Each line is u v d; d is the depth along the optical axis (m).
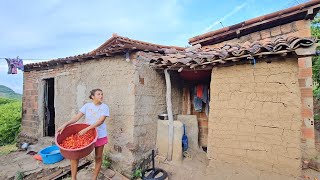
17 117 8.77
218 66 4.18
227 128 4.04
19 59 6.59
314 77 7.68
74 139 3.69
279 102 3.56
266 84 3.67
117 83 4.84
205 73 5.09
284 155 3.51
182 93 6.00
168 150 4.85
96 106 3.90
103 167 4.69
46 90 7.04
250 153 3.80
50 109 7.33
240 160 3.89
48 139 6.59
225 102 4.07
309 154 4.65
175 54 5.02
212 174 4.07
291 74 3.46
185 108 5.95
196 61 4.07
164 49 5.20
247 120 3.84
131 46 4.39
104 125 3.99
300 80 4.84
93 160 5.06
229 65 4.04
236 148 3.94
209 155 4.23
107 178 4.34
